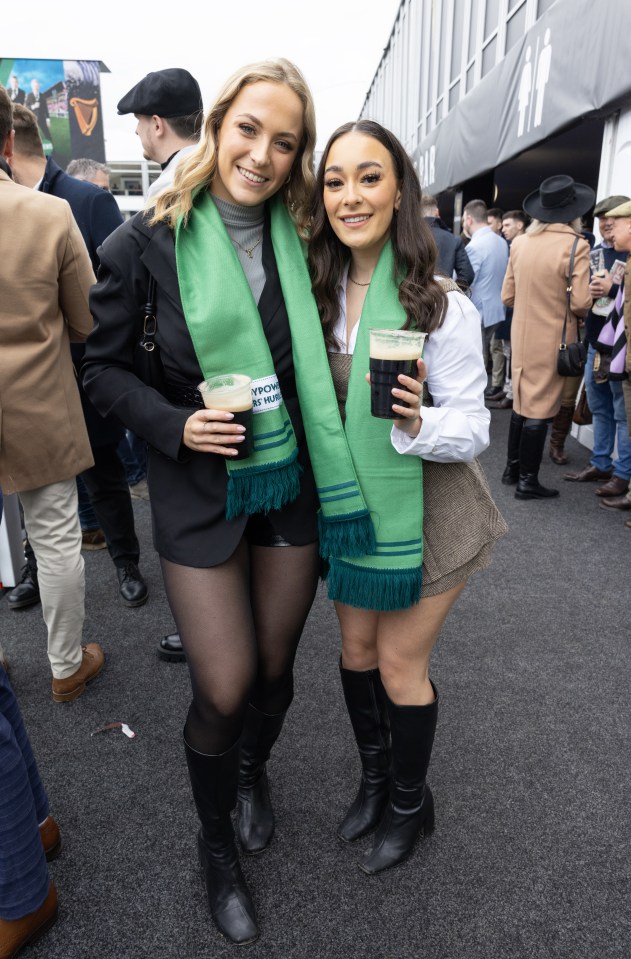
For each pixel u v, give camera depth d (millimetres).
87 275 2059
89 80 10023
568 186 3787
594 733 2109
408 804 1616
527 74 5098
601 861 1648
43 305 1932
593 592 3045
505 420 6246
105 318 1348
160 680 2406
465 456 1338
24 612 2896
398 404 1229
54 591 2115
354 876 1611
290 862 1653
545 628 2738
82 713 2232
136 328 1367
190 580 1366
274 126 1260
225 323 1272
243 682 1346
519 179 8945
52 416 1990
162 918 1519
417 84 12500
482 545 1460
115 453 2820
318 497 1473
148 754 2039
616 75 3656
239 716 1358
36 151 2574
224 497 1357
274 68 1260
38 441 1974
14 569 2914
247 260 1401
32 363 1938
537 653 2559
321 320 1424
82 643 2646
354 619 1583
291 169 1401
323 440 1353
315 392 1349
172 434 1275
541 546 3539
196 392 1369
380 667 1548
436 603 1454
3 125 1868
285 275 1379
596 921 1493
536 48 4895
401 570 1389
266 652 1524
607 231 3672
